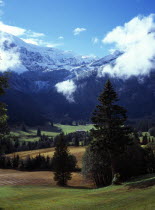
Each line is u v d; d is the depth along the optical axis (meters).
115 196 30.73
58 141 67.69
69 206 28.39
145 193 28.55
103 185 61.72
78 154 139.25
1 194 42.69
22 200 36.09
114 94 46.84
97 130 46.50
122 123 46.09
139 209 21.53
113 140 44.88
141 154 65.00
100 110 47.09
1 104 23.56
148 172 66.50
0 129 23.53
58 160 66.25
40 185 65.31
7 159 135.62
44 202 33.00
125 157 58.97
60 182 66.00
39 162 124.38
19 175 94.88
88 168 61.16
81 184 71.12
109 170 59.78
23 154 180.00
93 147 46.81
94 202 29.05
